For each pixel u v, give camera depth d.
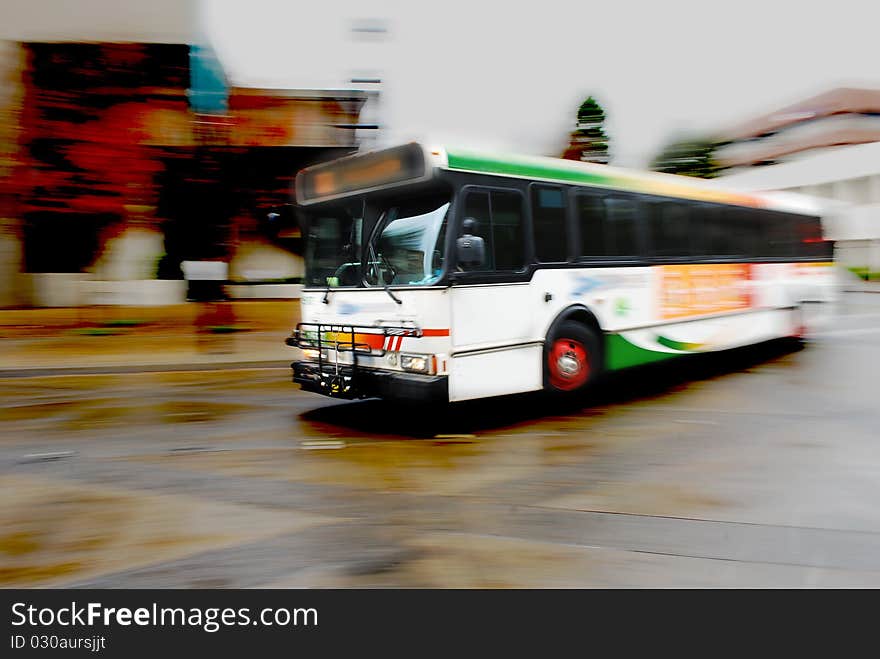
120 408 8.86
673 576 3.74
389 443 6.77
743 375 10.66
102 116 15.91
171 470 5.93
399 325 6.93
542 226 7.69
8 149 15.30
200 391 10.16
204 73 16.59
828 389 9.22
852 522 4.46
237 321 17.62
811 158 51.22
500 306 7.17
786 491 5.09
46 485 5.52
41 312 16.73
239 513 4.80
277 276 19.83
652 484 5.32
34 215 16.81
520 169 7.47
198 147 16.09
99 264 18.42
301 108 17.33
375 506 4.91
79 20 15.85
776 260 12.09
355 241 7.51
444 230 6.78
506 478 5.55
